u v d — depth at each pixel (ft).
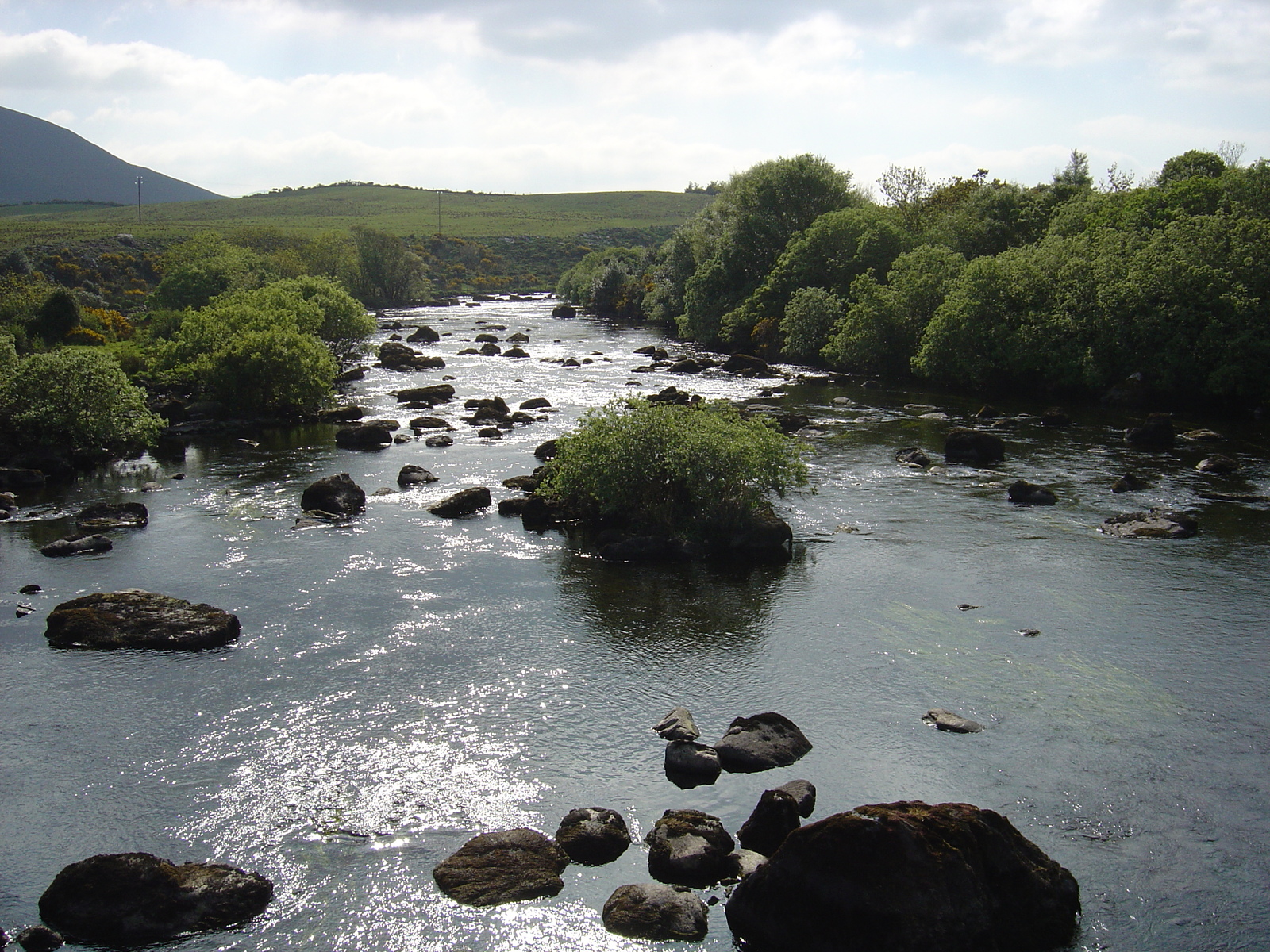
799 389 195.00
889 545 91.45
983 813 40.14
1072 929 38.96
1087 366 170.81
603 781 50.08
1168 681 61.67
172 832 45.80
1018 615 73.36
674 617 73.36
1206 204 202.08
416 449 137.59
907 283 206.08
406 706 58.54
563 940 38.42
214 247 347.15
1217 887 41.73
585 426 100.63
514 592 79.10
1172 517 95.20
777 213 296.30
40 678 62.59
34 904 40.86
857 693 60.34
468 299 532.32
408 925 39.40
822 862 37.35
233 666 64.39
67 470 122.52
